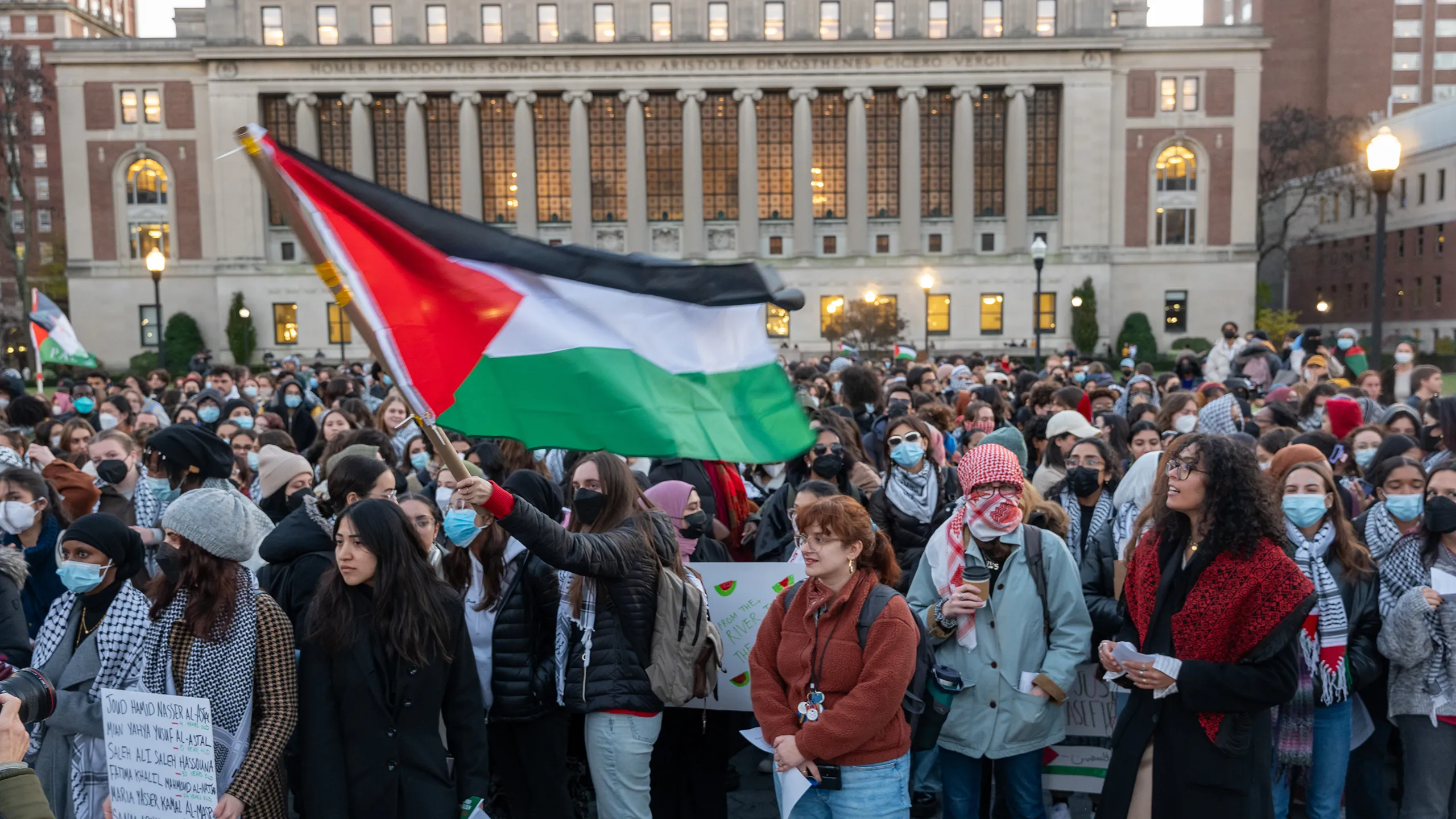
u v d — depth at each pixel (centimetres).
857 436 970
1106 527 651
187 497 453
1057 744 608
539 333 466
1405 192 7538
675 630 537
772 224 6881
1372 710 618
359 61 6462
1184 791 452
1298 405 1189
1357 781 625
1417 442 849
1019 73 6569
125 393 1650
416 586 464
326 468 855
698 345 482
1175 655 457
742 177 6669
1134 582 483
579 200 6625
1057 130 6775
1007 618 550
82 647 461
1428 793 564
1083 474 702
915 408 1208
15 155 7550
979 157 6856
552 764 569
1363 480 795
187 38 6756
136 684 445
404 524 471
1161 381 2009
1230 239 6769
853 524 474
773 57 6562
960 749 555
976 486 550
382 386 1991
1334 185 7625
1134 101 6731
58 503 687
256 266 6600
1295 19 9175
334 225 449
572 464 1041
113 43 6612
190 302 6744
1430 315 7250
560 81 6550
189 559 446
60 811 464
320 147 6644
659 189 6850
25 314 7362
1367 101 9038
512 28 6625
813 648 483
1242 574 441
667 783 616
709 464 845
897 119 6894
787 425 487
